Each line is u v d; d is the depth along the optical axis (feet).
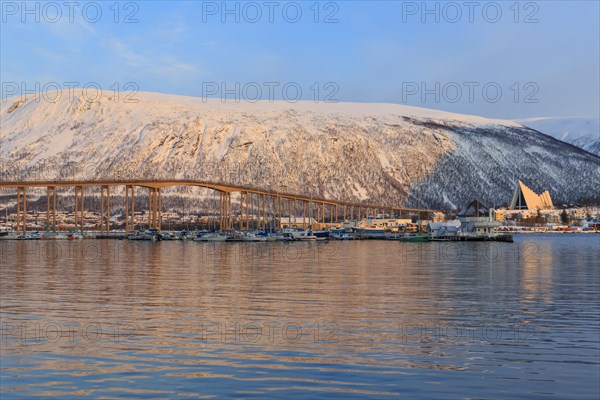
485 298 153.58
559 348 99.96
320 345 101.24
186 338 106.22
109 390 79.61
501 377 84.84
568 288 175.73
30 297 156.25
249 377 84.58
